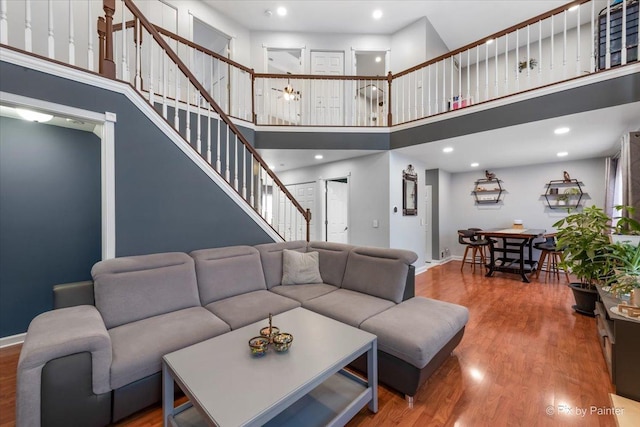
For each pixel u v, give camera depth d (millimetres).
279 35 5906
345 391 1711
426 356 1735
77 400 1439
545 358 2324
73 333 1495
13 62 1926
